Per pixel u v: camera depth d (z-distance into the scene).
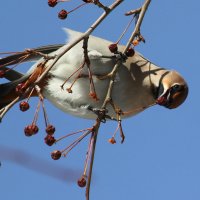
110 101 8.18
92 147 7.64
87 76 10.62
